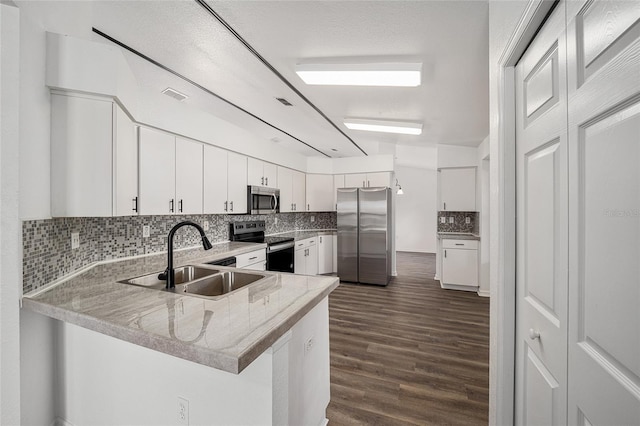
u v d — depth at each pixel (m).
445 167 4.64
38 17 1.32
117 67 1.55
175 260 2.44
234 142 3.41
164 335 0.96
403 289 4.60
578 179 0.72
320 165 5.57
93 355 1.36
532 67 0.98
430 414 1.72
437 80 2.19
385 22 1.52
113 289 1.50
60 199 1.47
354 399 1.85
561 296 0.80
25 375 1.30
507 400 1.15
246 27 1.59
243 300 1.32
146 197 2.32
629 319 0.55
